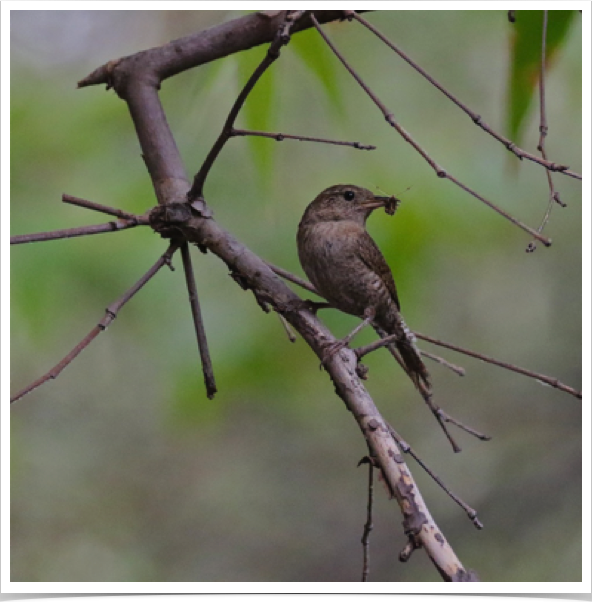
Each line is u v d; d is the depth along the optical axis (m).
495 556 12.85
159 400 12.73
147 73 7.09
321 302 8.51
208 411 9.26
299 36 7.46
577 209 12.00
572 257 12.85
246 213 9.38
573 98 9.56
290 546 13.26
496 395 13.73
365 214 8.34
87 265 8.52
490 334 13.35
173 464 13.44
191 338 9.15
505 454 13.57
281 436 13.81
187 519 13.22
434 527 4.37
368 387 13.12
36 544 12.55
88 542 12.81
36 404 12.81
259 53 7.39
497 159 9.45
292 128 9.26
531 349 13.40
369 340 9.04
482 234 8.95
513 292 12.99
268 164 7.74
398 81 9.84
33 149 8.82
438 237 8.72
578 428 13.44
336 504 13.63
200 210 6.13
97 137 8.95
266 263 6.59
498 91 9.81
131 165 8.94
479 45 9.83
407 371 5.89
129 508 13.10
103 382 12.71
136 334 9.86
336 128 9.18
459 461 13.65
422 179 9.12
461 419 13.68
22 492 12.70
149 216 6.06
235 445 13.60
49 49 9.63
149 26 10.15
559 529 12.89
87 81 7.26
